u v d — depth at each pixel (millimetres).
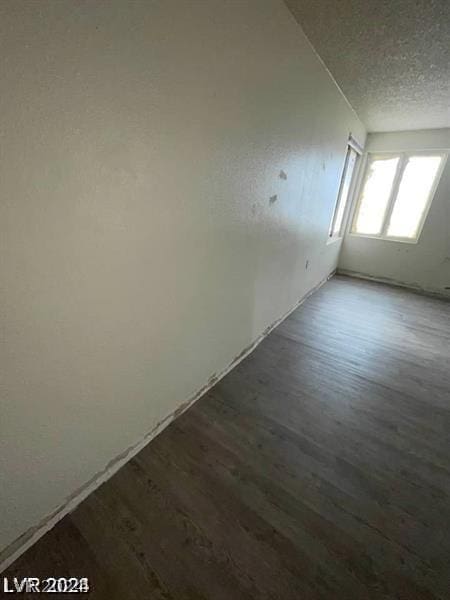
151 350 1278
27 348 817
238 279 1815
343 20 1639
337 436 1531
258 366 2111
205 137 1207
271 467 1326
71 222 825
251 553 998
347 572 963
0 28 589
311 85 2045
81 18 708
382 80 2365
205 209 1338
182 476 1252
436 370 2197
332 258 4438
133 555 968
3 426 818
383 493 1243
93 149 821
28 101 663
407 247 4246
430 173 3896
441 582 952
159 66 932
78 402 1014
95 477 1158
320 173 2705
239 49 1259
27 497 928
